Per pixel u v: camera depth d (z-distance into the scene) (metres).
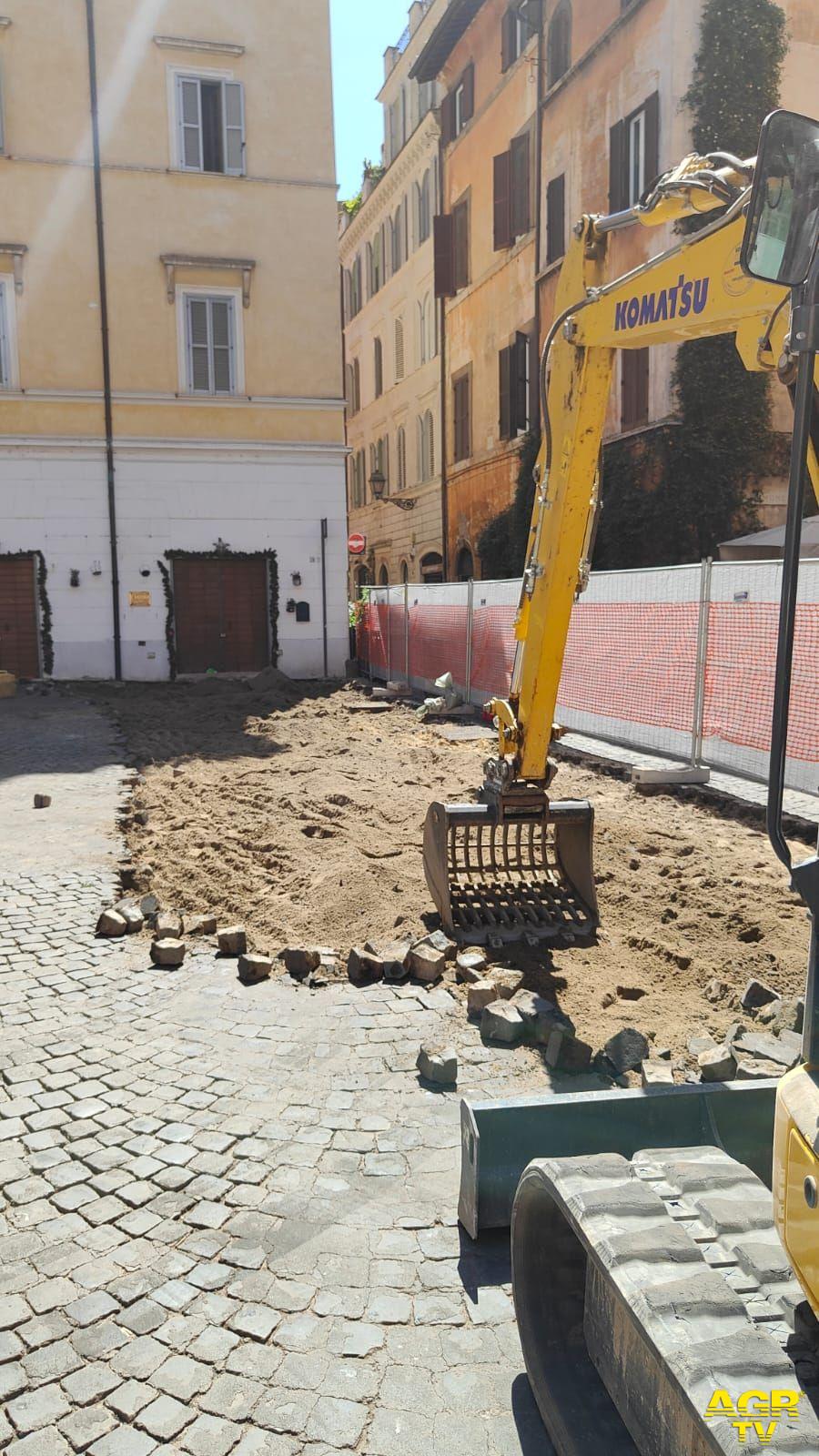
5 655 22.41
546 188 22.36
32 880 7.61
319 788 10.84
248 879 7.46
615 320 4.62
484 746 13.72
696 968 5.57
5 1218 3.52
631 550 18.61
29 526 22.16
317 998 5.36
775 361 3.68
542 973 5.57
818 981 1.94
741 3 16.61
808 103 17.86
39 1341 2.95
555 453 5.30
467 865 6.59
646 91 18.02
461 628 17.77
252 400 23.11
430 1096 4.30
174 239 22.66
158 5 22.14
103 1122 4.12
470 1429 2.65
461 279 28.09
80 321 22.23
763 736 9.94
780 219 1.98
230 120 22.75
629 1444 2.37
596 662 13.20
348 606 24.53
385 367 36.75
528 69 23.06
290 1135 4.01
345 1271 3.24
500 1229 3.41
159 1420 2.67
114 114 22.14
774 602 9.67
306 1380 2.80
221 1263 3.28
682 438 17.50
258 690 21.44
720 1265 2.08
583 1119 3.30
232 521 23.20
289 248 23.23
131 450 22.47
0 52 21.53
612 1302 2.24
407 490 34.78
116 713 17.78
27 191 21.84
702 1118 3.29
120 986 5.57
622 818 9.26
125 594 22.69
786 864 1.88
